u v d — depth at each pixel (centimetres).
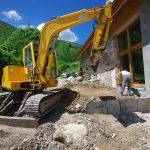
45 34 1293
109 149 810
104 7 1229
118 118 1069
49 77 1341
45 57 1305
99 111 1137
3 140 995
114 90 1546
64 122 1091
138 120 1027
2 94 1484
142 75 1317
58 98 1352
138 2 1238
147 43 1183
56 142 817
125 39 1534
